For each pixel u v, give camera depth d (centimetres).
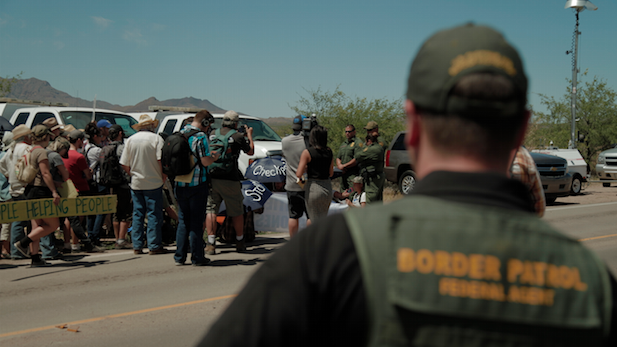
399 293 83
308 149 642
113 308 502
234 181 732
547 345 83
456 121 91
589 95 2612
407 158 1430
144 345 409
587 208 1309
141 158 730
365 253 87
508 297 83
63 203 663
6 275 629
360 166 962
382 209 94
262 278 91
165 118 1266
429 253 85
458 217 88
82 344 409
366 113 2003
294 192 688
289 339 86
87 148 836
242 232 767
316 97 2031
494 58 91
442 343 81
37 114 1161
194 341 419
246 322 87
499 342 81
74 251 770
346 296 85
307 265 89
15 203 626
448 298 83
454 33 95
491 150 93
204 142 641
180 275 630
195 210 662
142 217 754
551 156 1402
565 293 85
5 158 717
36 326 450
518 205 93
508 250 86
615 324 85
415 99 95
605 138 2598
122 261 709
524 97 94
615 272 662
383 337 83
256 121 1275
